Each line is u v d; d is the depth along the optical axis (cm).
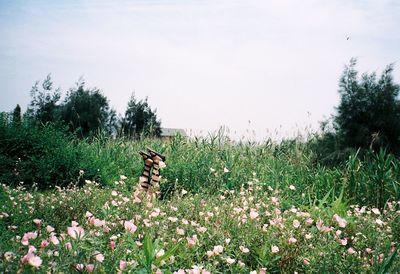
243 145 944
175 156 906
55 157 857
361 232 392
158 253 268
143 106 2286
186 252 317
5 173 787
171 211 445
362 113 1410
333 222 412
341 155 1201
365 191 663
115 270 225
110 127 2148
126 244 265
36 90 2177
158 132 2208
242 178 758
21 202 466
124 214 390
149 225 339
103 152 982
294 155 888
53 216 414
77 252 210
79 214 423
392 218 446
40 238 281
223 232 364
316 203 647
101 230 275
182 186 723
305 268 307
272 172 773
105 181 829
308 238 331
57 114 2073
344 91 1485
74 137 1080
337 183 702
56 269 194
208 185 706
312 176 764
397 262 300
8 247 238
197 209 478
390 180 646
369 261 314
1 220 404
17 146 885
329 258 301
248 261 336
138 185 584
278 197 571
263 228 357
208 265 285
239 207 457
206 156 859
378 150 1341
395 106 1410
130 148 1016
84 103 2150
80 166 841
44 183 784
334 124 1455
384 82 1476
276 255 323
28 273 185
